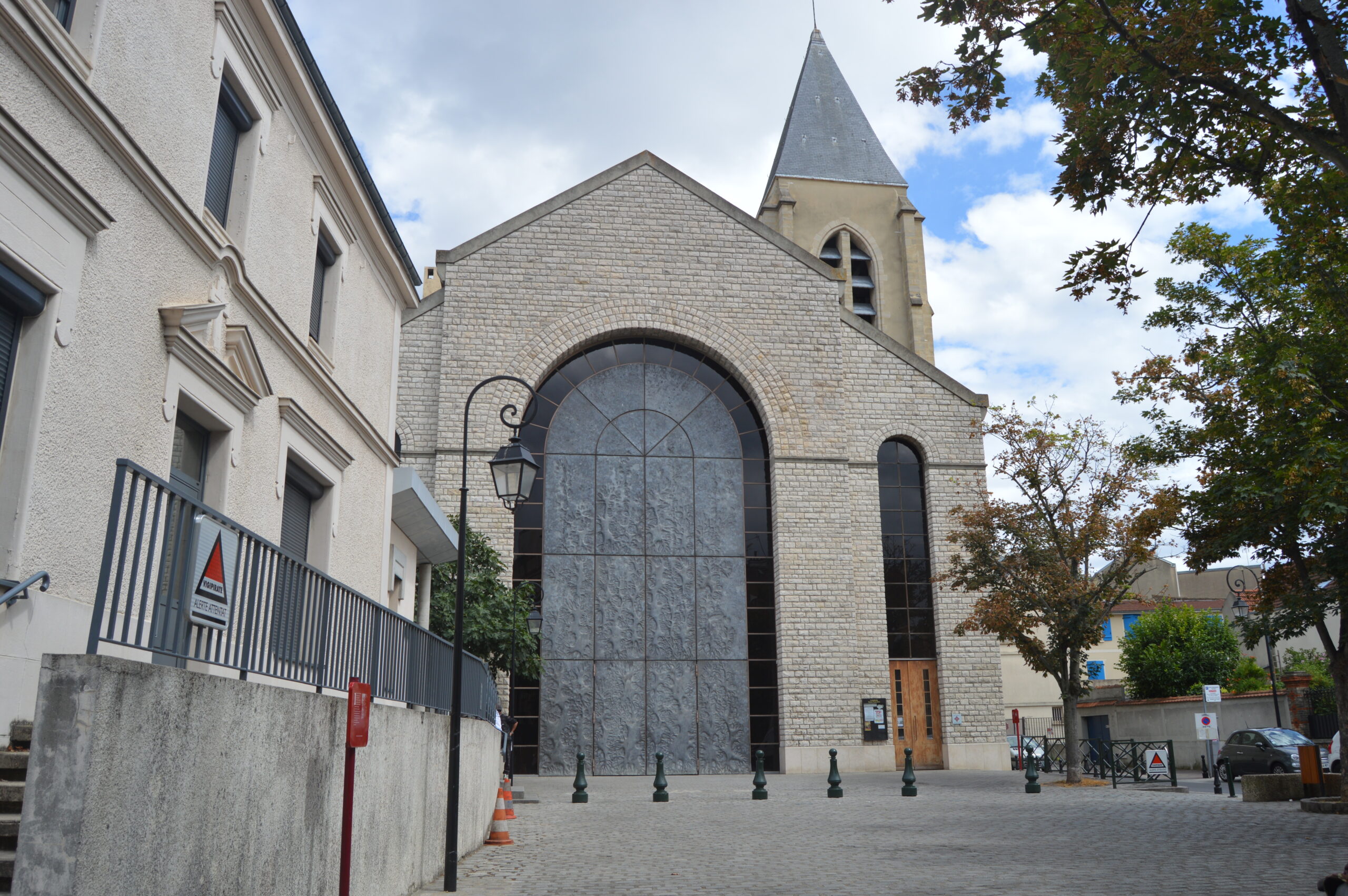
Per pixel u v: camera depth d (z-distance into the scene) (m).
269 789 5.25
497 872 10.19
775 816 16.00
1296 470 13.47
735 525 29.02
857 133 50.41
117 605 4.21
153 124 7.87
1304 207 9.76
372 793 7.32
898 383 30.77
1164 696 38.53
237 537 5.44
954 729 28.50
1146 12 8.07
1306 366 13.55
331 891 6.30
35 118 6.25
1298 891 8.56
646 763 26.89
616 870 10.24
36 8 6.18
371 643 8.23
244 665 5.59
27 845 3.52
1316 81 8.72
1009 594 23.11
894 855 11.20
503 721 23.89
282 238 10.77
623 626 27.73
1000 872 9.84
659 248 29.98
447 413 27.67
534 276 29.12
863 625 28.80
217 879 4.59
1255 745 25.78
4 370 6.16
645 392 29.56
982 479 30.27
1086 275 9.27
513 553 27.42
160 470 7.88
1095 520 22.61
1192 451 16.30
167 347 8.01
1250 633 16.66
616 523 28.42
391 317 15.34
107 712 3.68
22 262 6.05
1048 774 27.31
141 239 7.61
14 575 6.00
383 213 13.92
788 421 29.41
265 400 10.15
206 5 8.78
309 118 11.38
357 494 13.40
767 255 30.53
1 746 5.84
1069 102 8.30
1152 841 12.20
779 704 27.67
